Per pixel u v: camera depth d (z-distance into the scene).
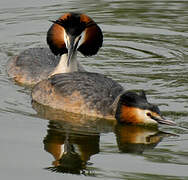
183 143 13.27
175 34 22.19
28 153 12.59
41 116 14.77
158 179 11.40
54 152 12.70
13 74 18.11
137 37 21.98
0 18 23.23
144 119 14.27
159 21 23.53
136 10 24.62
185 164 12.08
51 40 17.31
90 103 14.98
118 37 22.00
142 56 20.02
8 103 15.66
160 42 21.41
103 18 23.72
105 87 15.30
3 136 13.38
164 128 14.23
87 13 24.03
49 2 25.11
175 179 11.39
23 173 11.71
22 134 13.55
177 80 17.42
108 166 12.05
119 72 18.30
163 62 19.28
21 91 16.80
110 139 13.55
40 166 12.04
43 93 15.86
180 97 15.93
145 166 12.02
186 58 19.66
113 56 20.06
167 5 25.22
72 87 15.41
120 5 25.17
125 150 12.88
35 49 19.48
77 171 11.84
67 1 25.38
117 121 14.63
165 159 12.35
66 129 14.02
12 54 20.17
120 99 14.67
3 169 11.84
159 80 17.44
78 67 17.92
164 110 14.96
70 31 16.61
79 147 13.04
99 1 25.50
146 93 16.25
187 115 14.66
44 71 17.72
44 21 23.00
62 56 17.33
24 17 23.34
